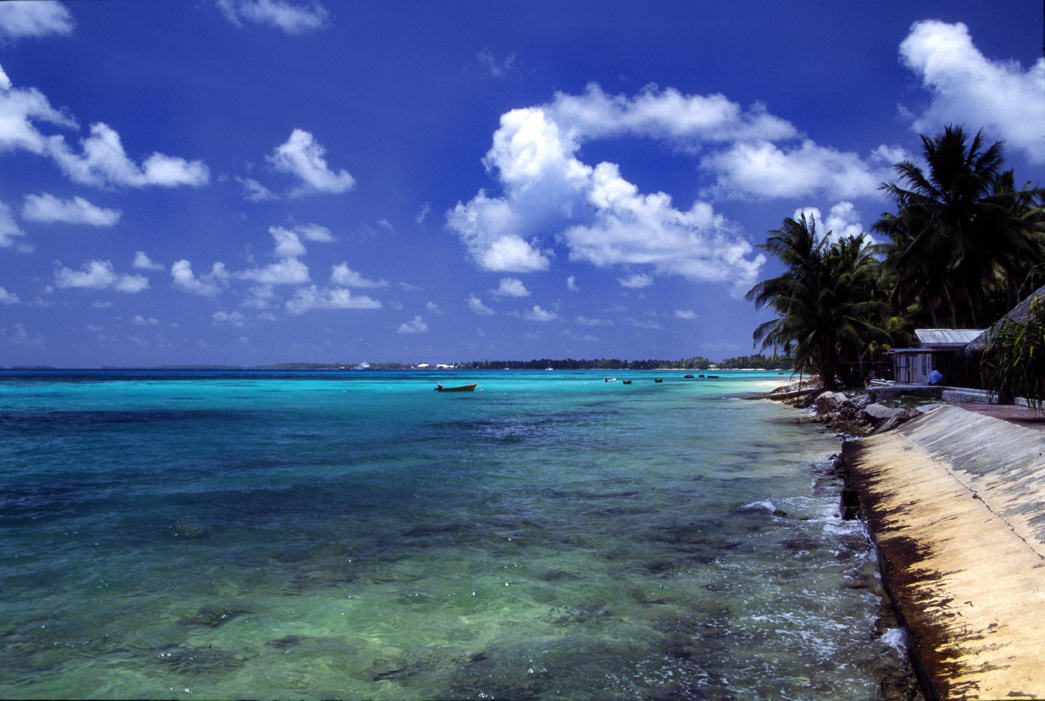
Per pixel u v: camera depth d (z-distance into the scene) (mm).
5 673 5215
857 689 4859
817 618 6254
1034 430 10148
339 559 8344
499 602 6793
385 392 62812
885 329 44188
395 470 15227
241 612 6535
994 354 17625
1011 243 30984
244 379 117688
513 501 11844
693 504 11539
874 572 7594
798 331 42656
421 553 8609
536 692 4914
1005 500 7609
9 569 7852
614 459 17125
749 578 7484
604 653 5562
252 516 10656
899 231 36875
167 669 5309
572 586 7277
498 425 27516
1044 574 5387
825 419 27969
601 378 149000
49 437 22281
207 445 20047
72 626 6168
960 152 31969
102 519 10375
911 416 18938
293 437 22469
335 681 5121
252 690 4977
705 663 5355
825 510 10977
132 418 30688
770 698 4766
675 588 7184
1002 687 4012
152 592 7109
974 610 5234
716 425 27750
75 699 4812
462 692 4934
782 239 43875
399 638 5914
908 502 9375
